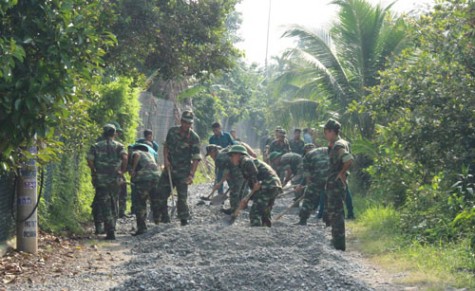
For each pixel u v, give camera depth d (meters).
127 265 8.91
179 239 9.97
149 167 11.88
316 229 10.54
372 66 19.19
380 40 18.92
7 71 6.78
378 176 12.52
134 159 11.91
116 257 9.71
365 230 11.77
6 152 7.79
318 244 8.97
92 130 12.32
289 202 16.53
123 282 7.41
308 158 12.41
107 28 11.98
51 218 11.95
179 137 12.17
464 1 10.68
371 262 8.95
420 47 11.62
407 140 10.99
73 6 8.56
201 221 13.00
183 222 12.11
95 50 7.98
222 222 12.59
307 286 7.18
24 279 8.04
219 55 15.65
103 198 11.61
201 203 16.08
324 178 12.27
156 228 11.86
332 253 8.75
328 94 19.83
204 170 31.00
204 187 23.52
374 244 10.10
